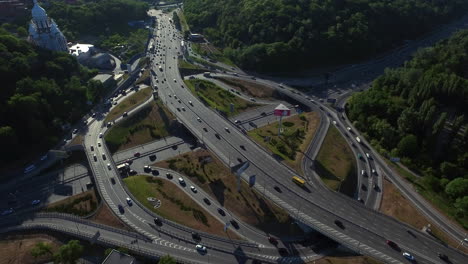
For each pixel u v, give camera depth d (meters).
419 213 153.88
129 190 169.62
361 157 194.75
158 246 138.62
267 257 136.75
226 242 143.00
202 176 182.88
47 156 194.62
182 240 142.38
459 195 156.50
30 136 195.25
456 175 177.50
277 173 178.00
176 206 162.75
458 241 138.38
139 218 152.75
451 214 152.50
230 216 157.88
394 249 133.88
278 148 199.62
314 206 155.75
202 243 141.50
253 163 185.62
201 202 166.50
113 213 155.12
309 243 145.25
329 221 146.75
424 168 185.62
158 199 166.38
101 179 176.12
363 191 171.50
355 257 134.25
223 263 132.50
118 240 140.62
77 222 151.75
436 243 137.00
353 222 146.25
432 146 195.00
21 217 156.25
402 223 146.12
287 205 156.50
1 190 173.75
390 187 173.12
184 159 198.00
